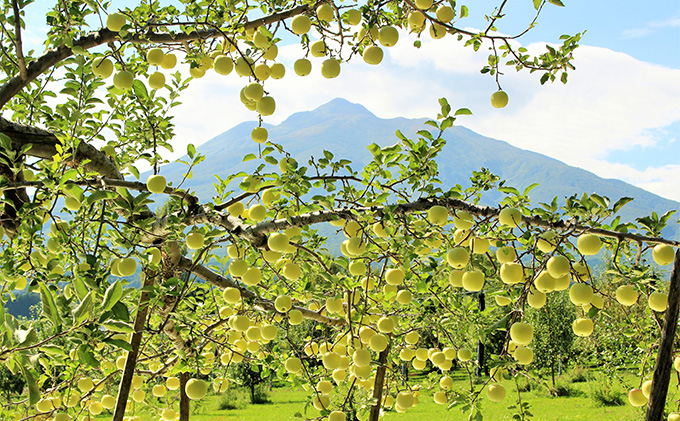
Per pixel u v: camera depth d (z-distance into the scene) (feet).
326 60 8.04
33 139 8.75
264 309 12.57
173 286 10.08
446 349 12.10
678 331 8.61
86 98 9.54
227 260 12.72
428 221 8.16
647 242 7.10
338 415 10.91
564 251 7.48
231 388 69.05
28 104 11.16
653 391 7.47
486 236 8.38
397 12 9.14
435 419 44.78
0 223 8.62
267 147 8.67
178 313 10.66
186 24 7.68
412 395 12.78
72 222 7.95
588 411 47.24
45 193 7.35
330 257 11.10
